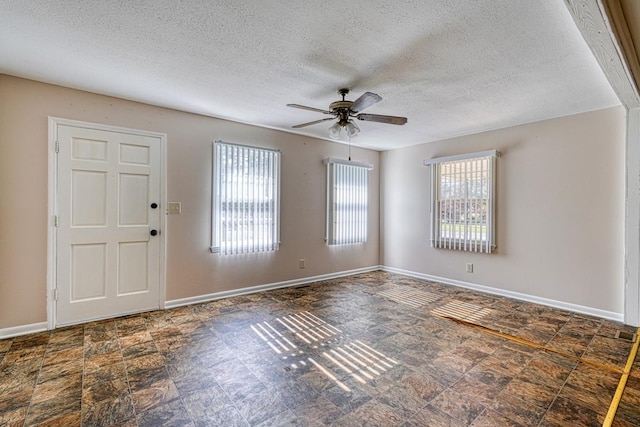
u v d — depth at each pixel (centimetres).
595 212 347
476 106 343
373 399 193
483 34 205
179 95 322
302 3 177
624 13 178
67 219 304
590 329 305
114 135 327
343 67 255
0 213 275
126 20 195
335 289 451
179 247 368
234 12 186
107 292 325
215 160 390
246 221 417
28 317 287
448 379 216
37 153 290
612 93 302
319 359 244
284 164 459
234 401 191
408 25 197
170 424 170
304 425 171
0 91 274
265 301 391
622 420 173
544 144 386
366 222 568
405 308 367
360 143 534
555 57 234
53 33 210
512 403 189
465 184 457
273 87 299
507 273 418
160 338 279
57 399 191
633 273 314
